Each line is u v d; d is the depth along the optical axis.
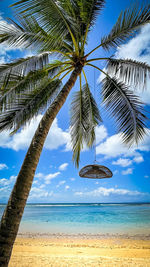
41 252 7.00
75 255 6.55
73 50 4.84
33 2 3.10
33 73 3.38
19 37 3.47
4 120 3.71
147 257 6.44
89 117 5.28
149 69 3.88
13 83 3.24
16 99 3.54
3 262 2.20
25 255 6.15
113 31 4.29
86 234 11.97
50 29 3.38
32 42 3.66
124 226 15.49
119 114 4.39
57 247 8.00
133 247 8.09
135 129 4.11
